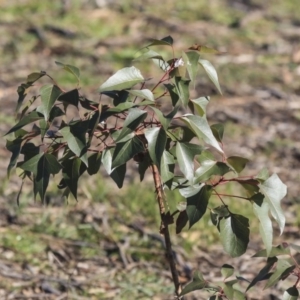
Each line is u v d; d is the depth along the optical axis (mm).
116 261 8922
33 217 9789
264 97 14273
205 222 9531
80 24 17141
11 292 8203
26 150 5176
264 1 19484
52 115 5133
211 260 9008
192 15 18156
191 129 5062
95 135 5301
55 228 9562
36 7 17859
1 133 12117
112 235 9453
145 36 16766
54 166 4996
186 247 9141
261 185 5141
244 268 8852
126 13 17891
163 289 8352
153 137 4754
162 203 5602
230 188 10344
